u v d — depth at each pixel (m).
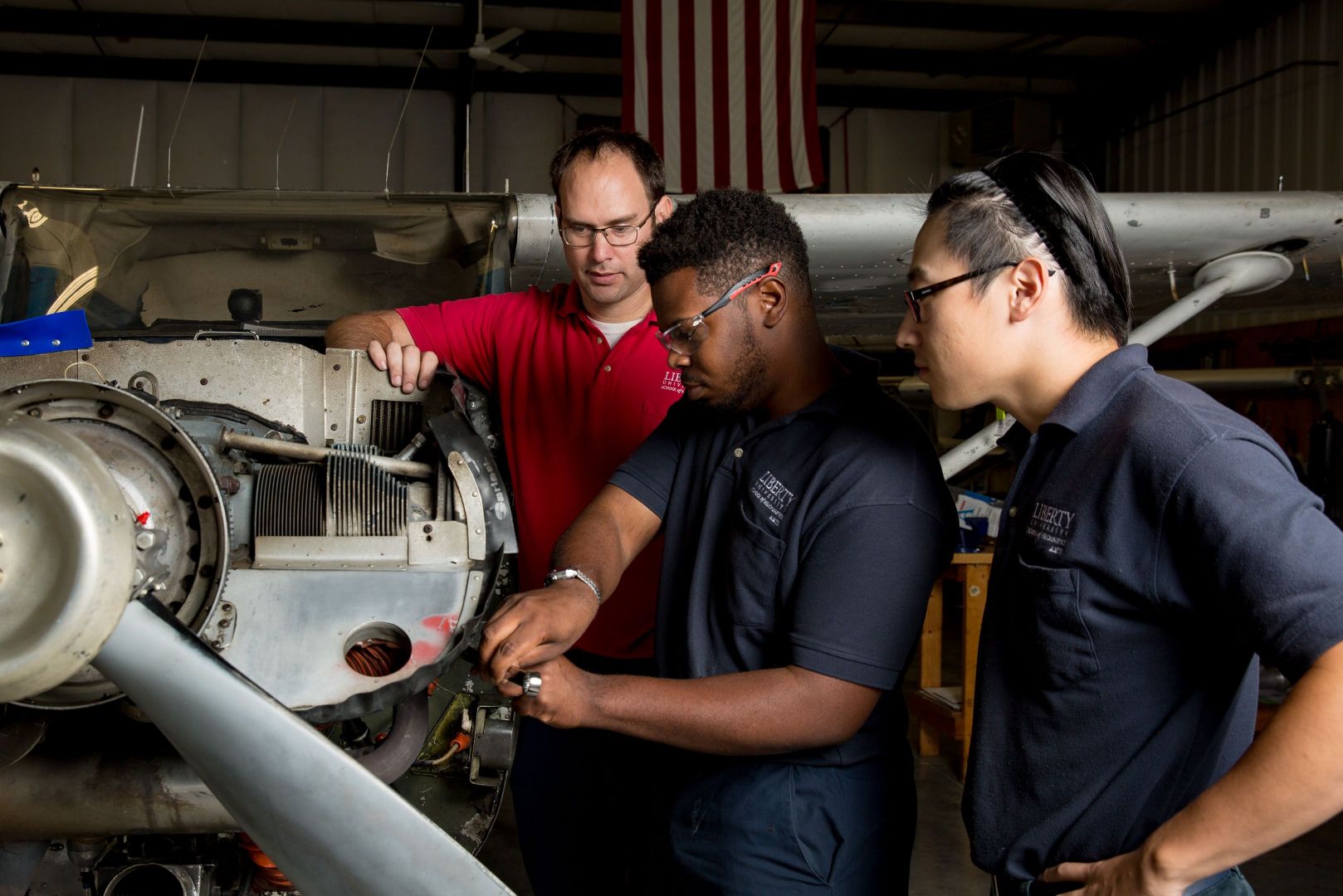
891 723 1.21
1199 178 8.89
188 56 8.59
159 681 0.94
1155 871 0.79
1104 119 10.05
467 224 2.45
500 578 1.73
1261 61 8.23
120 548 0.86
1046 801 0.94
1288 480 0.80
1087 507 0.88
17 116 8.48
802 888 1.12
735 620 1.17
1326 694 0.71
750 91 5.79
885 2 8.20
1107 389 0.91
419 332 1.78
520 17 8.37
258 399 1.55
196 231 2.31
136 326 2.26
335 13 8.18
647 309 1.78
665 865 1.24
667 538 1.31
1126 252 3.30
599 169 1.63
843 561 1.08
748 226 1.10
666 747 1.27
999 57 9.38
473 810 1.68
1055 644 0.90
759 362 1.14
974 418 6.99
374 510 1.34
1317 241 3.34
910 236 3.11
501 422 1.83
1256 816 0.74
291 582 1.29
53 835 1.28
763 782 1.13
